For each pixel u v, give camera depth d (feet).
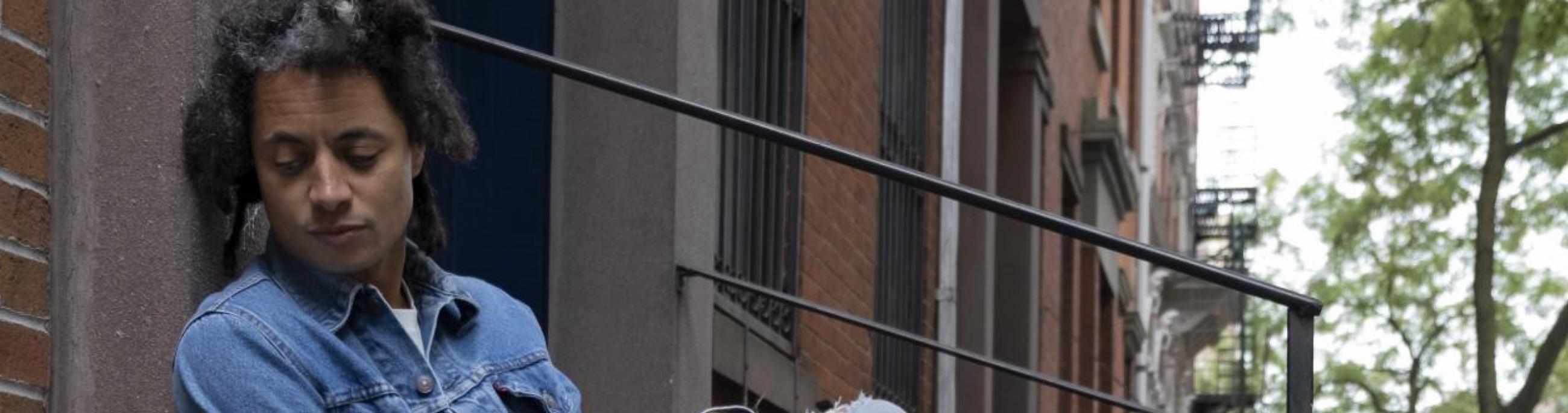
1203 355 107.14
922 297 36.68
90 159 10.02
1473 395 83.56
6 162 9.34
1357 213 74.23
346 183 8.24
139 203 10.18
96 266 9.99
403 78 8.37
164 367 10.23
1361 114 67.05
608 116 19.38
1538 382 61.67
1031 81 48.96
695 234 20.01
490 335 8.96
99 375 9.94
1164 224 107.24
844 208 29.45
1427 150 66.85
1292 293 12.19
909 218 35.45
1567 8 57.47
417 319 8.74
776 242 25.45
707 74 20.61
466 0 19.52
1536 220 67.10
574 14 19.53
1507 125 62.54
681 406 19.31
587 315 19.20
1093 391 17.93
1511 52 61.21
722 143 22.65
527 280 19.12
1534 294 77.51
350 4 8.25
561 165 19.39
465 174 19.21
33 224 9.57
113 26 10.19
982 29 43.06
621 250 19.24
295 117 8.19
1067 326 60.80
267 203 8.36
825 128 28.02
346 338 8.29
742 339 23.02
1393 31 63.77
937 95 38.68
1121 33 77.20
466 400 8.55
